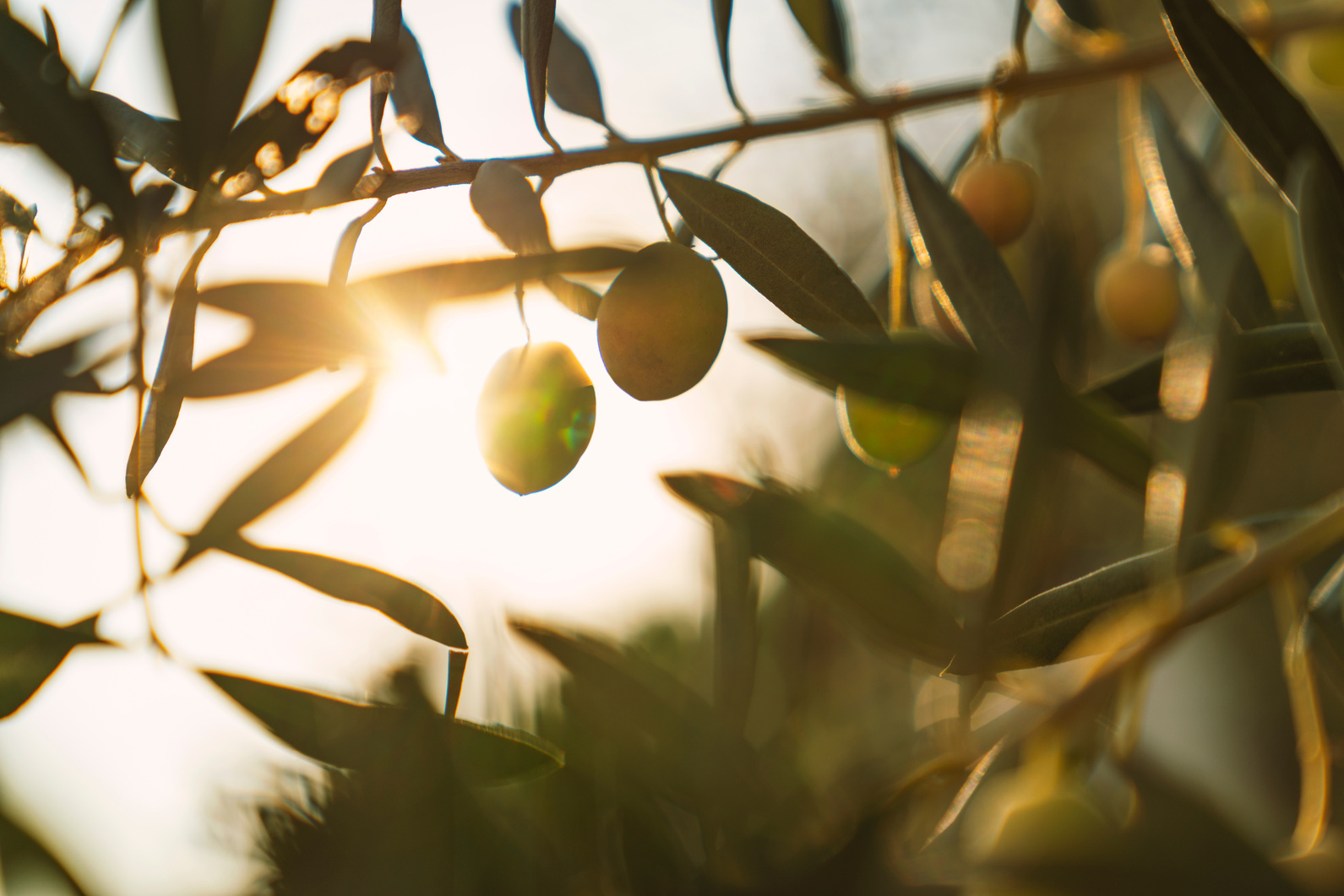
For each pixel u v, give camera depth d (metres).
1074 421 0.28
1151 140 0.32
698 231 0.29
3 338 0.28
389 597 0.28
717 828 0.29
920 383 0.28
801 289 0.28
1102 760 0.30
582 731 0.30
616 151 0.29
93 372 0.30
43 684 0.28
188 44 0.28
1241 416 0.30
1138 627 0.27
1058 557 0.36
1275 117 0.27
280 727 0.28
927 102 0.33
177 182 0.28
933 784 0.28
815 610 0.35
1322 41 0.39
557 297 0.30
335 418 0.31
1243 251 0.29
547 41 0.28
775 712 0.35
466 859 0.29
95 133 0.27
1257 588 0.27
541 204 0.29
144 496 0.29
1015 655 0.27
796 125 0.31
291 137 0.28
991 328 0.28
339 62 0.28
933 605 0.30
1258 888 0.24
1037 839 0.28
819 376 0.28
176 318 0.27
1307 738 0.30
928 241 0.29
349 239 0.27
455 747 0.28
